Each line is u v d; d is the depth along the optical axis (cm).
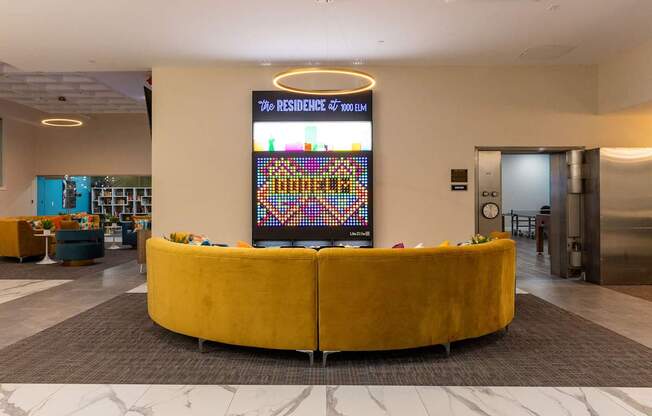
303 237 706
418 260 352
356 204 707
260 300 352
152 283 424
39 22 548
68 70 750
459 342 401
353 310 344
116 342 400
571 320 473
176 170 727
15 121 1290
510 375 326
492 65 721
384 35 591
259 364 348
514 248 434
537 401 283
